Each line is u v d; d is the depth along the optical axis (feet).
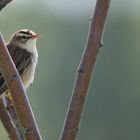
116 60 103.35
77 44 109.70
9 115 21.03
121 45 106.01
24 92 19.48
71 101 19.95
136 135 94.89
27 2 110.93
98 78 99.76
